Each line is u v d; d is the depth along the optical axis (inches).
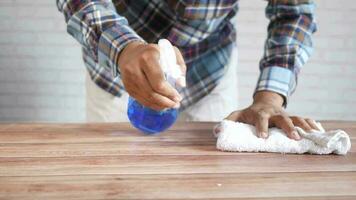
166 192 20.5
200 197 20.1
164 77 24.5
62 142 27.5
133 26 39.3
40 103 76.3
